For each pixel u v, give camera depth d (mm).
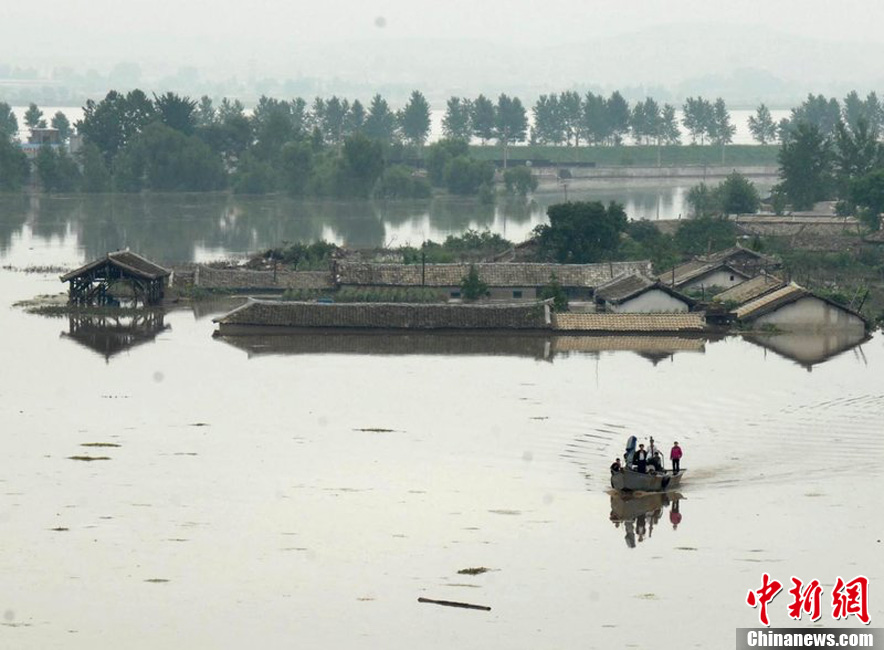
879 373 135875
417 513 89438
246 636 70625
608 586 77375
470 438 108188
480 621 72562
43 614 73125
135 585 77062
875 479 96438
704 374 135000
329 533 85500
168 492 93562
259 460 101688
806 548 82938
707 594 76250
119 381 129500
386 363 139875
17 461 100750
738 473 98625
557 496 93250
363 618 72750
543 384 129500
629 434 109938
